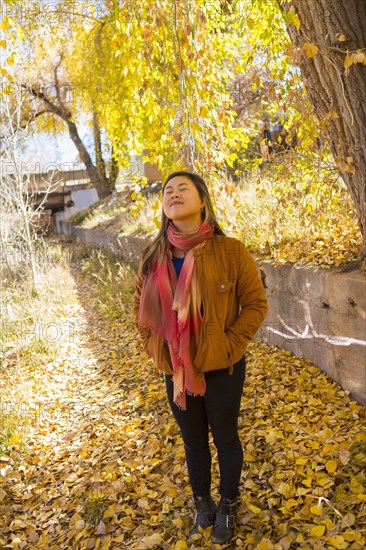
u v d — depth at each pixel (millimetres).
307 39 3355
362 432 3248
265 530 2598
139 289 2701
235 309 2555
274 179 4953
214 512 2705
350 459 2957
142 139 5504
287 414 3689
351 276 3699
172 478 3256
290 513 2668
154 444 3715
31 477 3688
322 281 4047
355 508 2578
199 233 2482
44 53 13281
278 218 5387
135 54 4652
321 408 3691
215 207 5082
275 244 5434
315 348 4344
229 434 2566
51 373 5797
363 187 3549
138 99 5102
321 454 3086
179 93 4797
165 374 2639
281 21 4516
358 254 4031
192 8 4520
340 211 4734
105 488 3289
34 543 2959
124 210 15844
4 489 3539
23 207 9266
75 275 11898
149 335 2664
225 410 2510
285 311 4832
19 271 9305
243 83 9570
